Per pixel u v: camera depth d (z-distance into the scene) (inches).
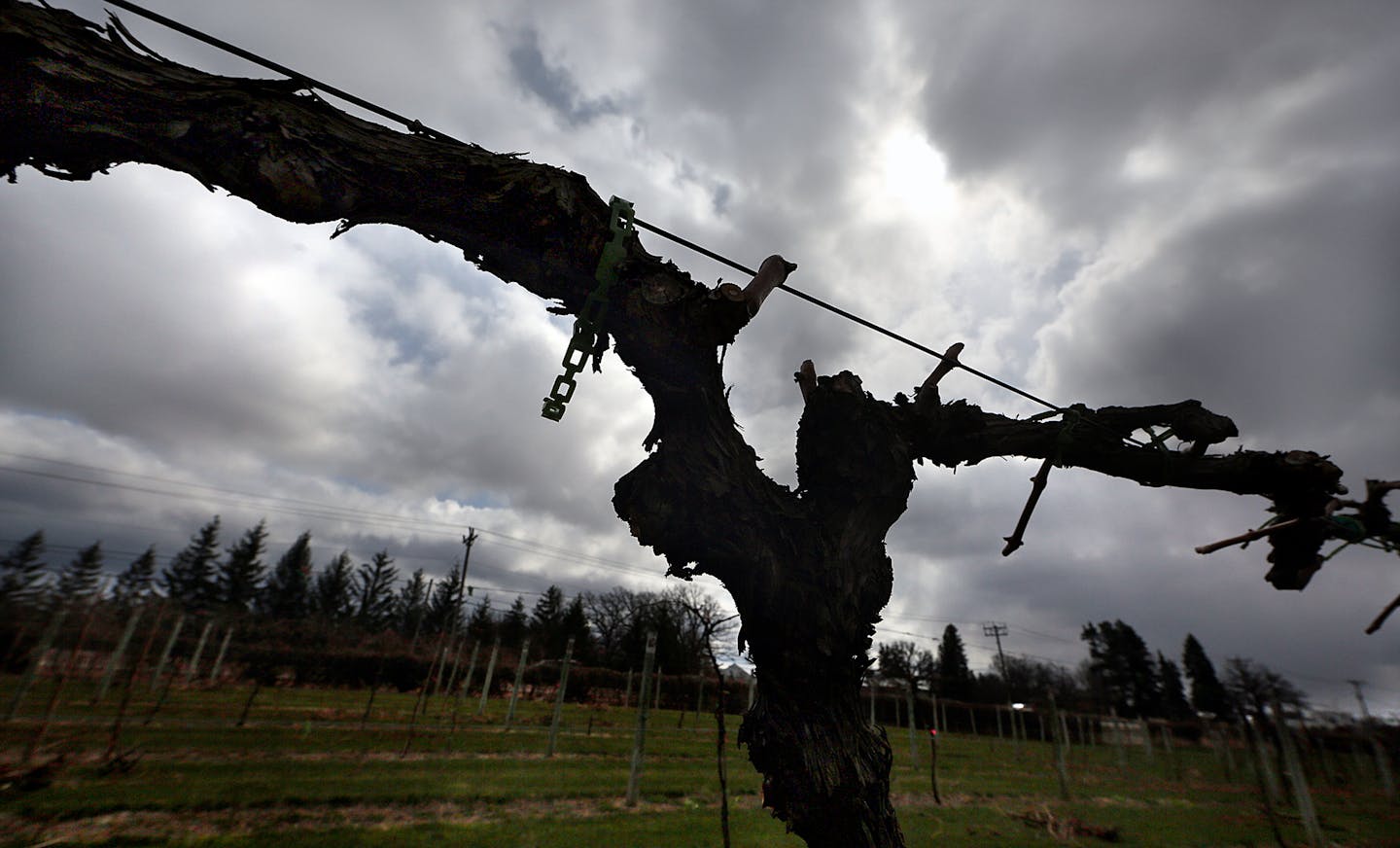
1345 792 1062.4
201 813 372.5
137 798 383.6
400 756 621.6
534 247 71.6
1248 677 814.5
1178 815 681.0
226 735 636.1
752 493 85.7
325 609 2874.0
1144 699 3181.6
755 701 92.6
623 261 73.6
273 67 58.9
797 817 82.4
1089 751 1822.1
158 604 837.8
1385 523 112.2
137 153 52.8
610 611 2687.0
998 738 2076.8
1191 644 3132.4
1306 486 110.0
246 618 1561.3
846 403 96.9
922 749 1375.5
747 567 85.4
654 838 381.7
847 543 94.3
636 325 77.5
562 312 80.4
